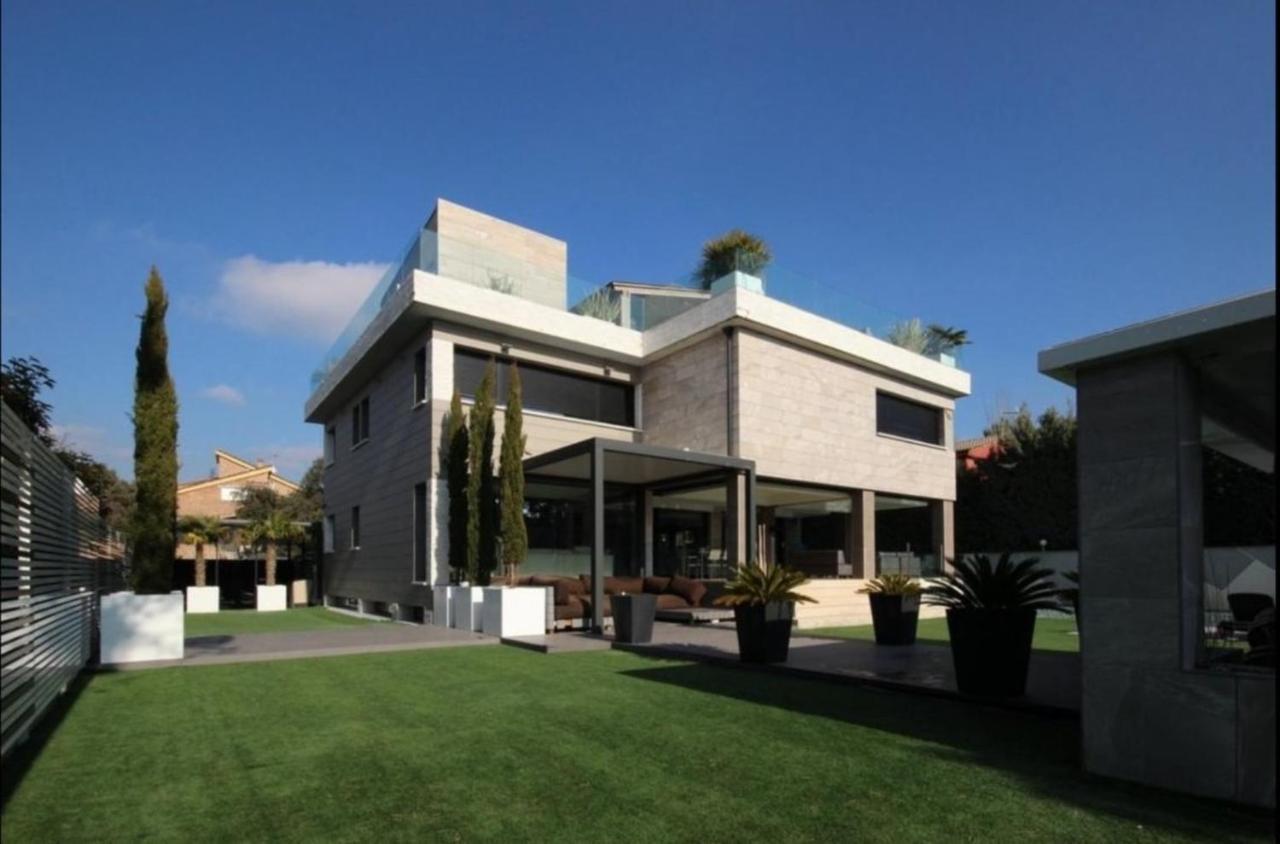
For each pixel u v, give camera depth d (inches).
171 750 221.5
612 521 772.0
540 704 284.2
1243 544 824.3
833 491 816.9
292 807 171.6
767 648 372.2
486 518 588.7
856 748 217.0
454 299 650.2
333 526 1024.9
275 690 317.1
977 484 1140.5
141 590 406.9
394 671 368.5
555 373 749.3
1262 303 167.5
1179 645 181.3
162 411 418.6
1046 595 284.2
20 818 165.5
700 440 715.4
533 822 160.2
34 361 467.2
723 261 706.2
